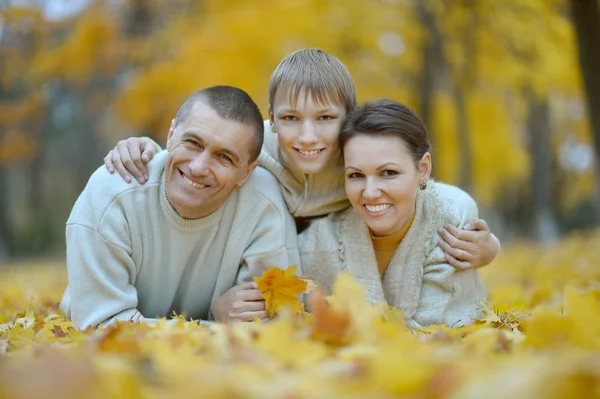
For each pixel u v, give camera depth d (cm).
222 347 178
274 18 1123
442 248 319
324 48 1274
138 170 300
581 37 790
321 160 306
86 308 290
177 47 1181
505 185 2766
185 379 140
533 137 2009
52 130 2205
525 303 403
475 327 253
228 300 295
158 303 317
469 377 134
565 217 2855
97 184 299
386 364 130
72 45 1262
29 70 1411
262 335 176
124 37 1329
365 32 1337
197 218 298
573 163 2805
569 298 188
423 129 310
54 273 1005
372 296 314
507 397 117
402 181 296
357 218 323
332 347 192
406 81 1521
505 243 1952
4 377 133
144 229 299
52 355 154
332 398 127
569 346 175
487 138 1714
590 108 802
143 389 138
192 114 284
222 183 286
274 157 330
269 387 133
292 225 325
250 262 311
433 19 1291
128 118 1216
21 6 1270
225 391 128
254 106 297
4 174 1958
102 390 129
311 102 297
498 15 1220
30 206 2425
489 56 1347
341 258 321
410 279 319
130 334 212
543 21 1175
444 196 331
